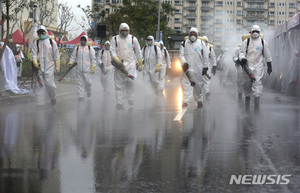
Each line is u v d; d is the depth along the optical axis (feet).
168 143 24.75
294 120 34.06
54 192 16.03
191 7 536.83
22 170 19.11
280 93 65.26
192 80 42.55
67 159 21.08
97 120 34.24
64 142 25.26
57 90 68.59
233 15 533.55
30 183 17.15
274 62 75.87
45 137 26.89
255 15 530.27
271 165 19.83
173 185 16.71
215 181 17.24
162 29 197.06
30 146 24.23
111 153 22.30
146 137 26.63
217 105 46.11
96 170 18.99
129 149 23.22
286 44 64.13
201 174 18.26
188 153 22.21
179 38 129.80
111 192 15.94
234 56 55.06
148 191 16.01
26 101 52.70
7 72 54.13
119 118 35.40
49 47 45.52
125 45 43.55
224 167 19.42
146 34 164.96
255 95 46.34
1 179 17.71
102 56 62.44
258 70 47.34
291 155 21.83
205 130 29.17
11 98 49.80
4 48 53.11
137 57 44.62
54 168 19.39
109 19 149.07
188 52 44.34
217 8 536.42
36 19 82.23
